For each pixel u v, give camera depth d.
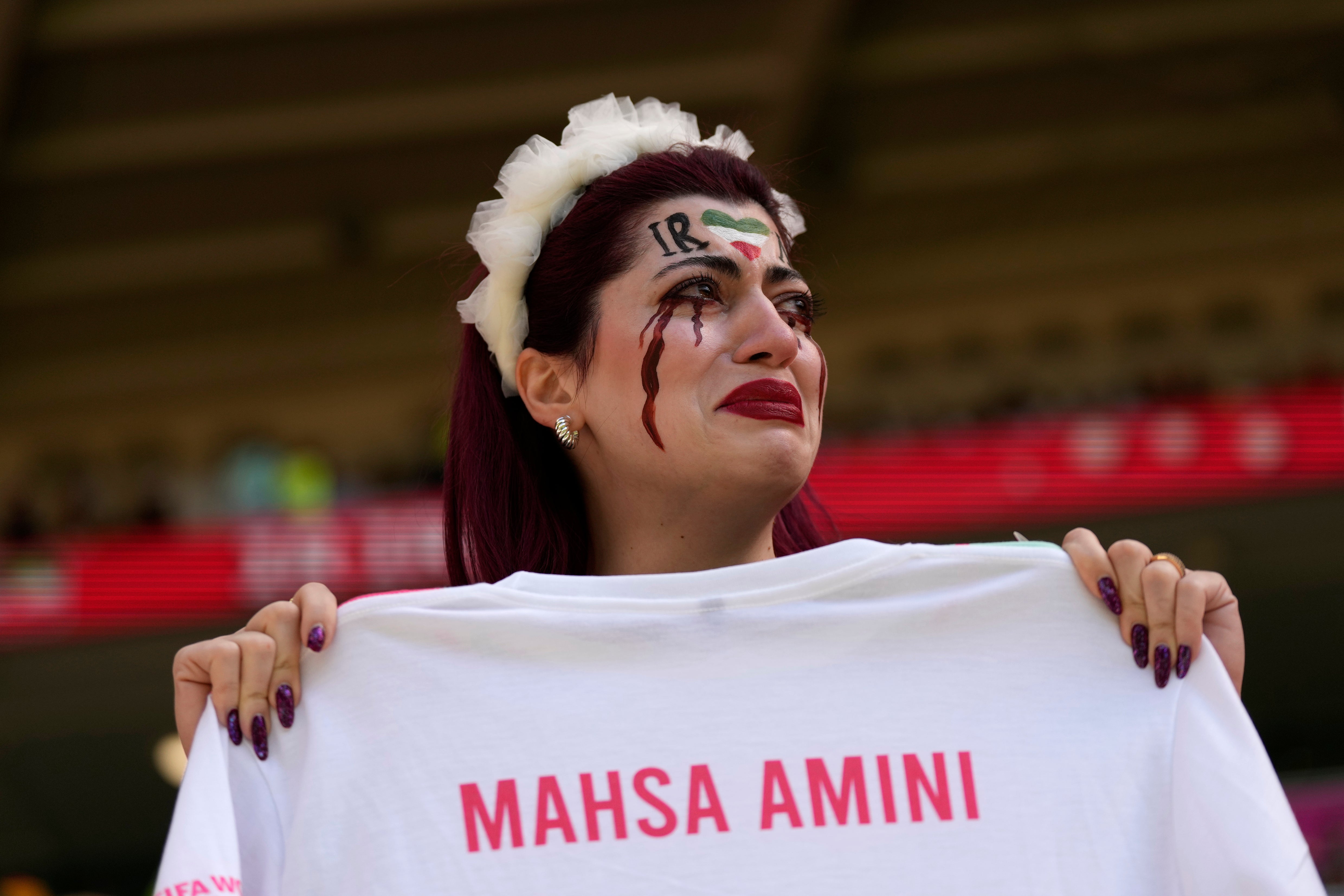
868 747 1.32
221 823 1.27
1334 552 9.51
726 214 1.56
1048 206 14.01
